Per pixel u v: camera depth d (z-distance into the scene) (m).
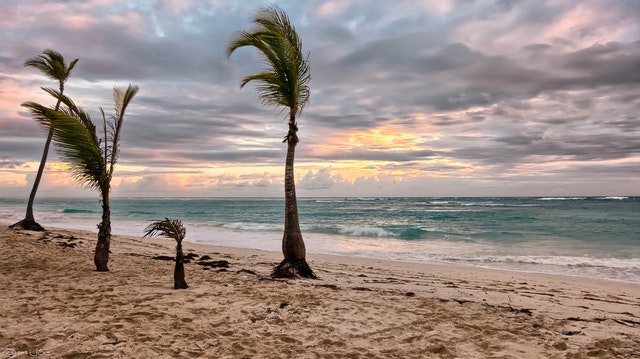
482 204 72.31
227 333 4.69
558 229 25.31
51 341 4.09
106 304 5.68
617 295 8.23
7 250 10.76
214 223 31.50
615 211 44.22
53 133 7.90
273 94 9.09
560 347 4.64
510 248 17.17
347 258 13.48
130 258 10.62
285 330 4.93
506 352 4.44
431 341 4.71
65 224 27.77
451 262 13.53
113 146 8.58
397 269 11.19
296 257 8.90
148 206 72.19
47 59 16.42
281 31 8.89
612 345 4.82
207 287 7.17
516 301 7.18
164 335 4.49
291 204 9.02
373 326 5.23
